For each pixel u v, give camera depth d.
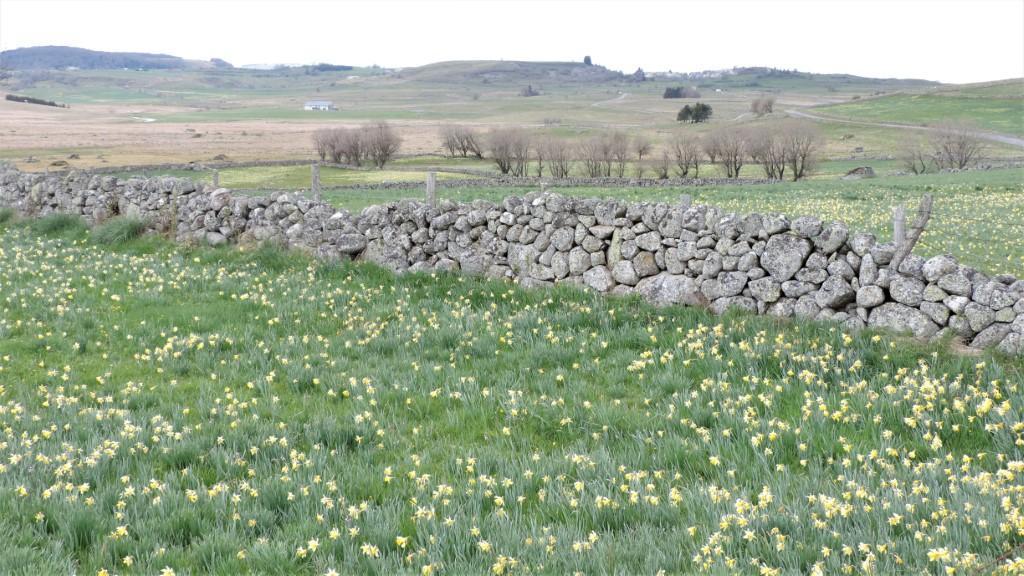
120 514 5.00
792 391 6.97
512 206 12.58
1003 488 4.73
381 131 84.75
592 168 79.38
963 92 183.62
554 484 5.42
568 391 7.52
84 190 20.22
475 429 6.80
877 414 6.21
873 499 4.70
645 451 6.00
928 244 17.67
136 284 12.86
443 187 49.12
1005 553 3.96
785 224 9.61
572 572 4.18
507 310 10.77
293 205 15.27
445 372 8.22
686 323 9.55
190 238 16.73
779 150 71.81
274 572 4.41
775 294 9.63
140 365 8.90
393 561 4.44
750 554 4.27
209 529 4.91
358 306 11.26
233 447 6.30
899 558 3.95
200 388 7.96
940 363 7.53
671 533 4.66
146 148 107.94
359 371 8.40
